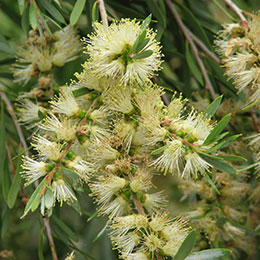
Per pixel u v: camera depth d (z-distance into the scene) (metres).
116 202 0.95
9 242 1.20
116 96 0.96
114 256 1.15
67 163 0.94
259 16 1.02
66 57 1.06
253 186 1.08
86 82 0.97
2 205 1.17
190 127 0.94
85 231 1.15
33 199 0.92
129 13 1.11
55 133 0.96
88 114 0.97
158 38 1.06
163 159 0.94
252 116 1.08
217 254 0.93
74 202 0.97
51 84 1.05
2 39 1.11
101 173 0.97
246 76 1.00
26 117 1.04
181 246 0.91
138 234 0.94
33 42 1.06
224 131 1.08
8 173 1.07
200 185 1.05
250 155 1.08
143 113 0.95
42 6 1.02
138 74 0.95
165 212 0.95
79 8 1.01
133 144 0.96
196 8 1.20
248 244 1.11
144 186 0.95
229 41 1.02
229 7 1.04
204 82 1.11
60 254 1.07
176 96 1.12
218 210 1.05
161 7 1.07
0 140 1.07
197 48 1.12
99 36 0.96
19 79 1.06
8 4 1.16
